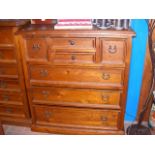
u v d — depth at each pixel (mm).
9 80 2170
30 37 1834
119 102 2043
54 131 2285
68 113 2199
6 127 2438
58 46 1834
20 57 1988
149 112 2404
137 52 2141
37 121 2328
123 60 1809
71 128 2260
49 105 2180
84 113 2166
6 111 2416
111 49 1770
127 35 1675
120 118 2127
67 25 1786
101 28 1767
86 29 1753
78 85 1995
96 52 1802
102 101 2064
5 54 2020
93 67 1879
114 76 1910
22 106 2318
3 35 1912
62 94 2094
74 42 1795
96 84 1968
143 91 2326
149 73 2213
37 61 1930
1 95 2307
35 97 2170
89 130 2230
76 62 1880
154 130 2307
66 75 1979
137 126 2348
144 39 2070
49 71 1982
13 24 1827
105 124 2201
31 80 2061
